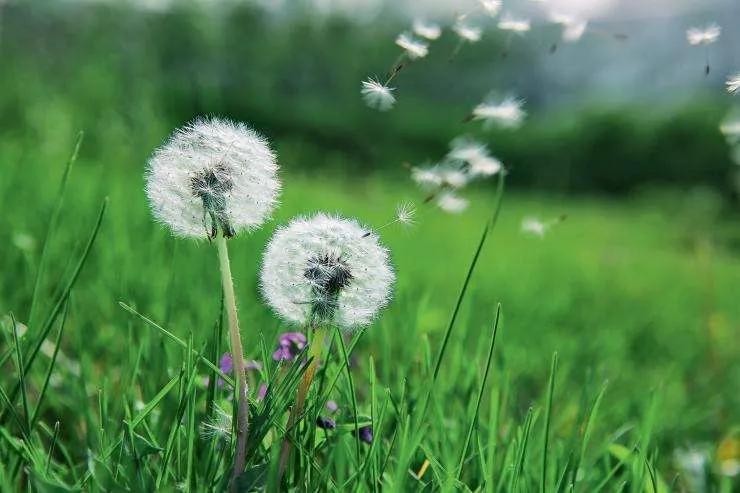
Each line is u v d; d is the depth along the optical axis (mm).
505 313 5301
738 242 15727
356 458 1907
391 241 7727
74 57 9883
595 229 16547
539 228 2338
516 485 1829
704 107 27094
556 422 2883
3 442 1871
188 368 1744
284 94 27641
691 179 26250
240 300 3416
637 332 5816
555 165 29266
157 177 1516
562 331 5406
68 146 7883
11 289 3311
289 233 1559
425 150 28094
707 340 5480
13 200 4805
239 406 1565
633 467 2082
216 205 1493
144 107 7898
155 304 3219
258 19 24469
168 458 1729
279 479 1599
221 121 1562
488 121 2023
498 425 2473
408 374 2779
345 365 1947
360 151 27422
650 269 10820
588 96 30469
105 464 1601
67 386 2471
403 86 28391
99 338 2945
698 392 4250
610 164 29250
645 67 27891
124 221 4168
